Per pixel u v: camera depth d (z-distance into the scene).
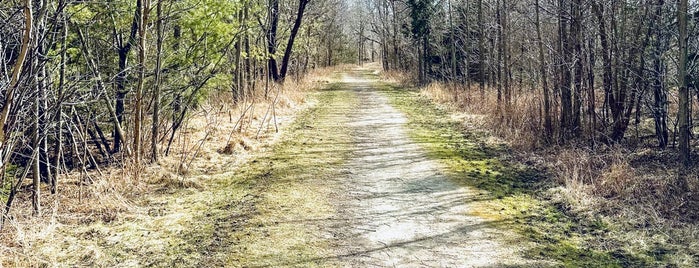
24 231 5.23
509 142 10.54
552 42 12.49
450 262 4.89
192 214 6.31
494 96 15.75
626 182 7.02
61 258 4.93
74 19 7.24
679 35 8.08
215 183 7.72
